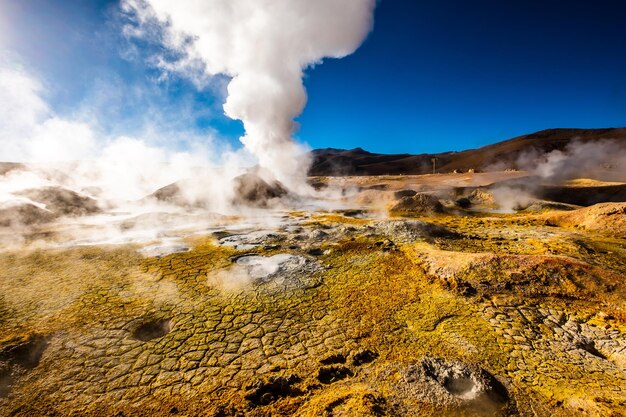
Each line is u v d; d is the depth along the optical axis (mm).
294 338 10164
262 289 13602
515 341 9859
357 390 7711
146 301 12484
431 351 9367
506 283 13039
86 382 8305
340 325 10852
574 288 12453
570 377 8289
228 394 7828
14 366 8727
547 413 7027
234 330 10641
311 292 13312
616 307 11383
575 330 10516
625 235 20000
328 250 18500
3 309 11656
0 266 15852
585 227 22172
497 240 20016
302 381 8234
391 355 9211
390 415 6863
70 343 9844
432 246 18172
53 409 7473
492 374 8367
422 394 7445
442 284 13500
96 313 11516
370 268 15680
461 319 11086
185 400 7672
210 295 13055
